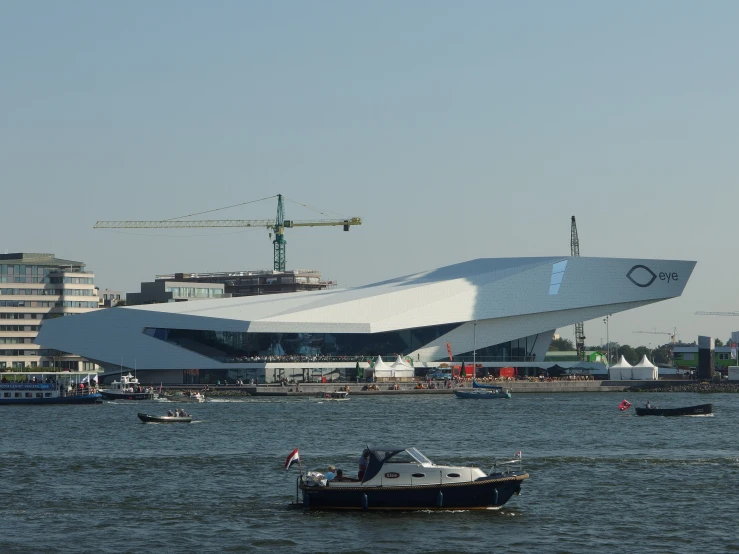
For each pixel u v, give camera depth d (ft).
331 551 347.97
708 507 413.39
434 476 399.85
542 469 510.17
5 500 431.02
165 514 401.90
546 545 354.33
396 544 355.36
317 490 402.72
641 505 416.87
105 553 344.90
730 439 652.89
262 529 376.07
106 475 496.23
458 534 367.86
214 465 528.63
